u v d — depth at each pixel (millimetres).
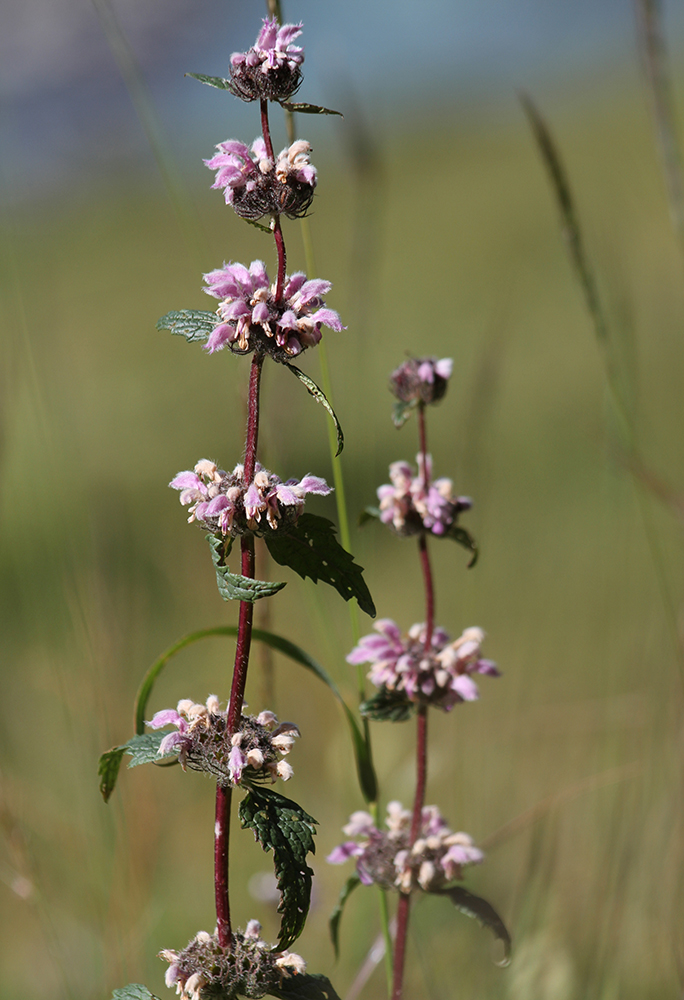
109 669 1777
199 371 5484
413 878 1564
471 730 1794
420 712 1570
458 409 4348
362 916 1737
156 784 1837
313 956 1736
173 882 1802
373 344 2090
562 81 14203
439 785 1781
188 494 1481
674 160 1665
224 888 1488
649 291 3404
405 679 1566
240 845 1820
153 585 2729
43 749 1888
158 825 1778
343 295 3244
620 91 11727
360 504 2938
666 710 1688
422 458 1570
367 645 1574
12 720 1973
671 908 1637
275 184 1471
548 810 1664
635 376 1757
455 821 1740
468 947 1679
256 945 1490
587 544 2760
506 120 12266
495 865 1728
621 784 1676
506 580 2654
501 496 3266
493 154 10336
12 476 2668
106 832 1745
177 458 4191
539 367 4688
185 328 1487
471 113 13375
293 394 1747
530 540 2893
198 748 1484
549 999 1625
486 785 1782
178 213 1729
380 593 2783
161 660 1585
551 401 4223
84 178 11430
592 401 4125
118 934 1682
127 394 5027
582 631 2135
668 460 2582
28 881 1697
